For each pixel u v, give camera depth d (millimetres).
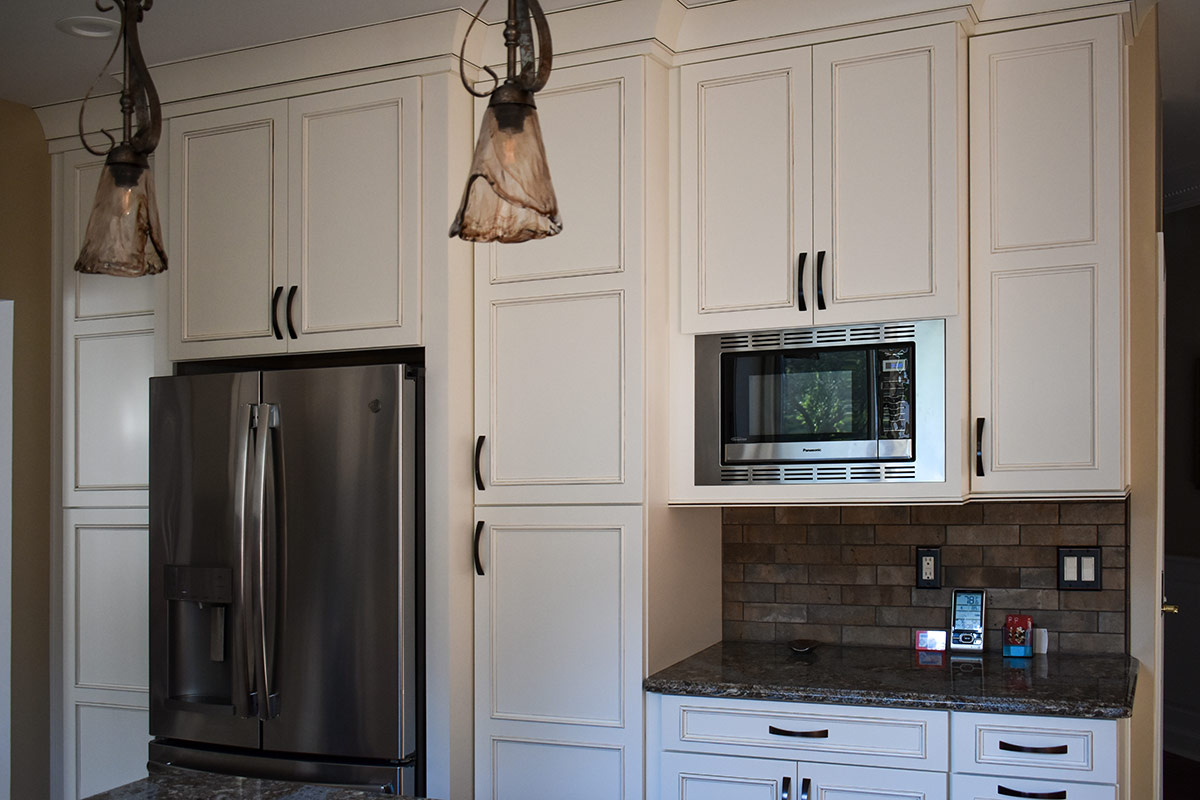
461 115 3014
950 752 2545
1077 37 2699
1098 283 2664
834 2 2777
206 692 3064
